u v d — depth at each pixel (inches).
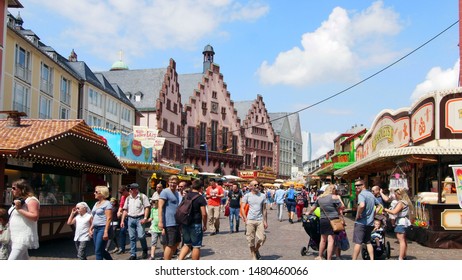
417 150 595.8
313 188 1523.1
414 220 636.7
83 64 1932.8
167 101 2659.9
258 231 455.5
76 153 673.6
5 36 1232.2
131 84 2755.9
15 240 303.4
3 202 521.0
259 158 3651.6
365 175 1195.3
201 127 3053.6
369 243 406.0
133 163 1002.1
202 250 548.7
